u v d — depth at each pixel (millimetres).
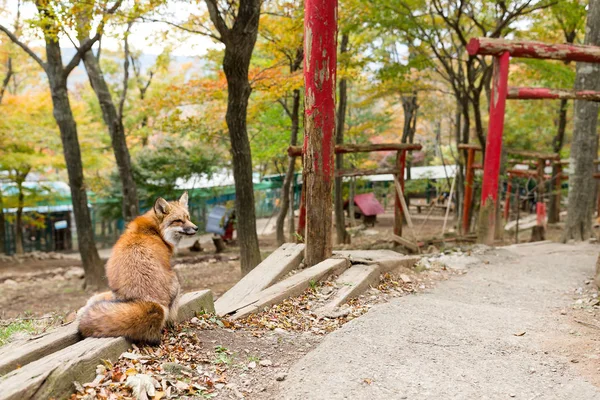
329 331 5402
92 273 16875
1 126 21219
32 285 17953
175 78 26422
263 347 4738
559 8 13320
